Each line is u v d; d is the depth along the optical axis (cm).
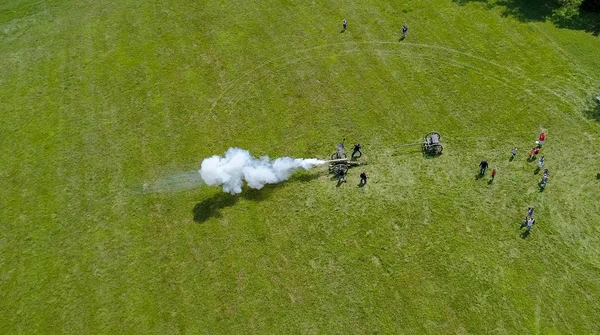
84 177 4500
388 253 3847
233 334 3497
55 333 3562
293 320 3547
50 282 3828
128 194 4350
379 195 4209
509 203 4094
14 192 4425
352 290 3672
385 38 5634
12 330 3591
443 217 4038
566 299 3538
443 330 3441
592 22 5662
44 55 5725
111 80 5362
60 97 5225
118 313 3638
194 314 3606
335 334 3469
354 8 6084
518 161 4375
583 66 5153
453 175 4319
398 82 5125
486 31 5625
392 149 4541
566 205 4050
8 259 3978
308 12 6069
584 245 3809
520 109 4784
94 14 6234
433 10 5966
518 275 3672
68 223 4181
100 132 4862
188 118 4922
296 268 3812
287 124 4800
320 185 4312
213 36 5803
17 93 5306
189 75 5353
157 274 3831
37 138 4856
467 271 3712
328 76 5244
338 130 4712
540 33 5553
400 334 3441
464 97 4928
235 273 3806
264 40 5716
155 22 6050
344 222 4053
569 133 4559
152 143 4728
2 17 6297
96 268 3891
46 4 6456
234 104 5019
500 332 3406
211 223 4112
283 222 4091
